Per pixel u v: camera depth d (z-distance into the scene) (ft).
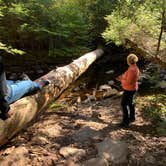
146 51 26.14
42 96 18.58
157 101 22.81
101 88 28.91
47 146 15.42
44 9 38.60
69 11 40.55
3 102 12.90
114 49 42.47
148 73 32.73
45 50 40.16
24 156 14.29
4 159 13.99
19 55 37.76
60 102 24.61
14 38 38.47
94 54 37.06
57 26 38.58
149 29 25.21
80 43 42.60
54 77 22.74
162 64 25.17
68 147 15.26
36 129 17.66
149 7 25.22
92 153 14.80
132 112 18.44
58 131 17.22
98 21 44.24
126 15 28.63
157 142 16.10
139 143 15.87
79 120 19.22
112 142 15.62
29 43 39.47
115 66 38.29
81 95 26.94
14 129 15.43
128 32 26.94
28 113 16.53
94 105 23.02
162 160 14.32
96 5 44.55
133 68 17.16
